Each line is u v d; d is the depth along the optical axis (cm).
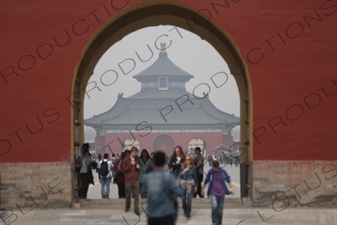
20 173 2145
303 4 2195
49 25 2169
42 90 2158
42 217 2072
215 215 1909
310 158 2178
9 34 2164
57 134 2153
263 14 2191
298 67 2186
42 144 2150
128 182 2092
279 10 2194
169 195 1394
